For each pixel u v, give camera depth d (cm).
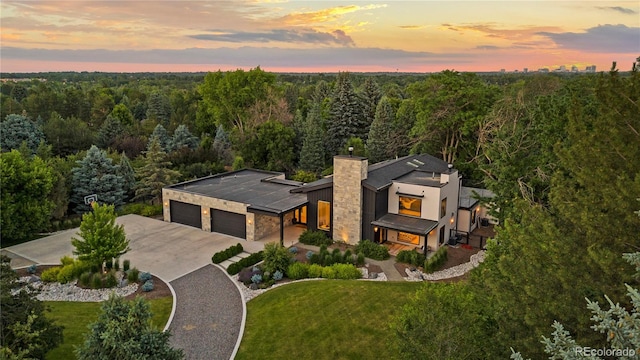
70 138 4469
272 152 4681
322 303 1856
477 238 2808
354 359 1484
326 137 5444
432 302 1108
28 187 2716
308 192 2775
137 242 2730
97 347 1041
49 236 2877
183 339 1631
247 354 1535
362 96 5862
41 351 1229
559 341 562
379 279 2166
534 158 2098
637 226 915
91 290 2056
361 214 2594
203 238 2808
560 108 2008
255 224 2730
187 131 5166
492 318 1132
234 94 6038
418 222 2541
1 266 1241
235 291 2052
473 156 4197
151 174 3597
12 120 4103
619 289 807
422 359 1043
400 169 2964
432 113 4188
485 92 4125
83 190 3309
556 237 1013
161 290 2059
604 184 1044
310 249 2592
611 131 1107
